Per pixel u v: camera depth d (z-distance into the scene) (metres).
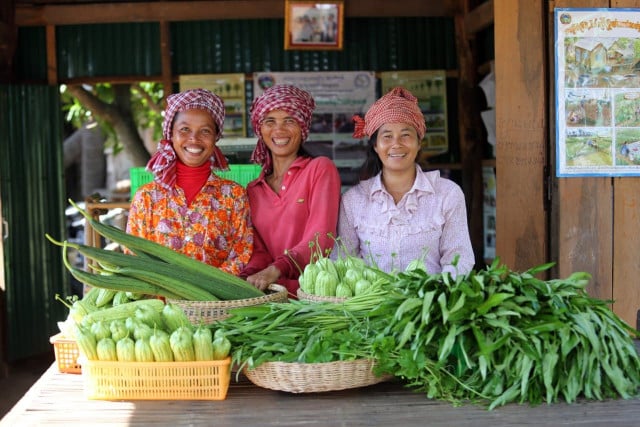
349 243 3.04
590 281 3.70
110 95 7.62
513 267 3.80
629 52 3.63
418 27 6.07
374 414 1.96
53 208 5.80
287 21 5.81
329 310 2.22
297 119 3.00
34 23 5.82
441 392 2.05
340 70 6.06
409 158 2.88
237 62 6.00
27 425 1.93
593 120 3.65
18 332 5.66
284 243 3.02
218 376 2.06
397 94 2.90
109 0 5.89
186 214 2.89
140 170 3.81
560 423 1.87
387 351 2.02
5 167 5.61
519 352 1.98
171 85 5.99
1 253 5.33
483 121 5.91
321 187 2.97
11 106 5.66
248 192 3.15
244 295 2.45
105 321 2.21
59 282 5.83
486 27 5.70
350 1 5.94
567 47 3.63
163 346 2.03
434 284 2.09
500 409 1.97
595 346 1.97
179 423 1.92
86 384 2.09
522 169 3.76
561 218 3.68
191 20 5.94
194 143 2.84
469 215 6.08
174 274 2.35
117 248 5.18
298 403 2.05
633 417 1.90
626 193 3.68
